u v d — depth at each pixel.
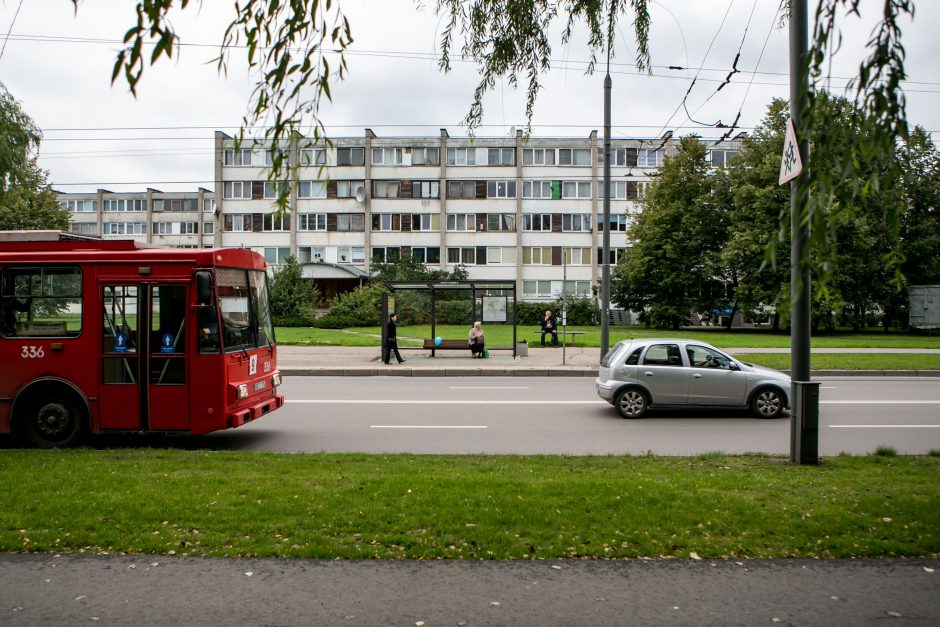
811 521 5.02
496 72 6.38
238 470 7.01
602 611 3.74
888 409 13.13
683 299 49.34
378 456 8.12
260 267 10.27
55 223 44.62
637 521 5.05
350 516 5.16
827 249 3.53
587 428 11.02
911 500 5.57
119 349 9.02
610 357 12.52
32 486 6.09
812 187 3.58
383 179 63.09
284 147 3.78
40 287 9.16
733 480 6.39
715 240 49.78
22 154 18.70
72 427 9.14
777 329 44.22
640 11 6.32
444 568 4.27
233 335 9.30
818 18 3.49
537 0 6.22
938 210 47.12
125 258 9.04
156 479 6.46
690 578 4.14
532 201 62.97
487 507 5.39
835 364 20.83
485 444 9.66
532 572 4.22
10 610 3.74
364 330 40.78
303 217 63.31
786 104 44.31
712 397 11.91
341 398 14.78
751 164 47.16
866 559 4.42
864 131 3.40
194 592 3.95
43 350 9.09
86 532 4.82
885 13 3.35
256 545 4.59
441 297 25.81
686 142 49.50
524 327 50.22
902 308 46.09
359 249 63.19
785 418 11.98
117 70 3.16
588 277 62.91
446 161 62.94
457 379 19.08
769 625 3.61
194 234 87.94
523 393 15.68
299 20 3.73
